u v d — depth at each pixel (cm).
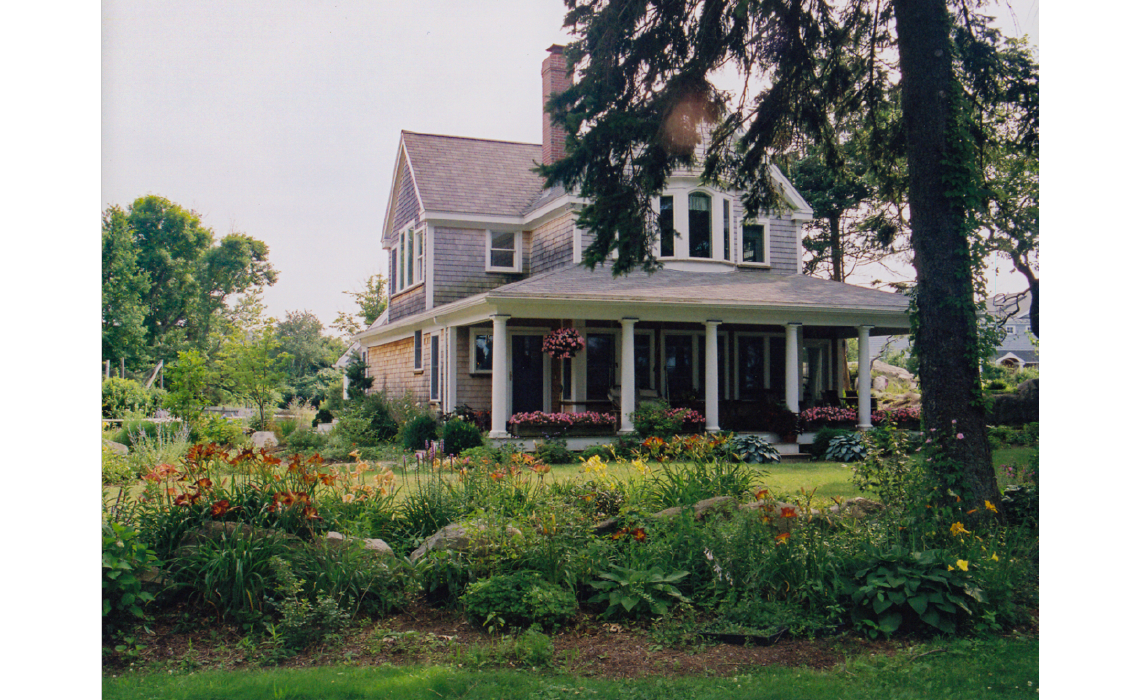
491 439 1655
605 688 445
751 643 525
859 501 785
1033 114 1002
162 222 4766
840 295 1941
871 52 1076
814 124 1128
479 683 450
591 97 992
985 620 560
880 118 1142
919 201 824
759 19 988
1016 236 1413
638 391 1927
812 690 446
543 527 615
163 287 4816
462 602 571
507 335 1959
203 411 1867
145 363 4241
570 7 964
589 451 1616
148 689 434
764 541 612
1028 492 836
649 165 1021
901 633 551
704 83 990
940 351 798
